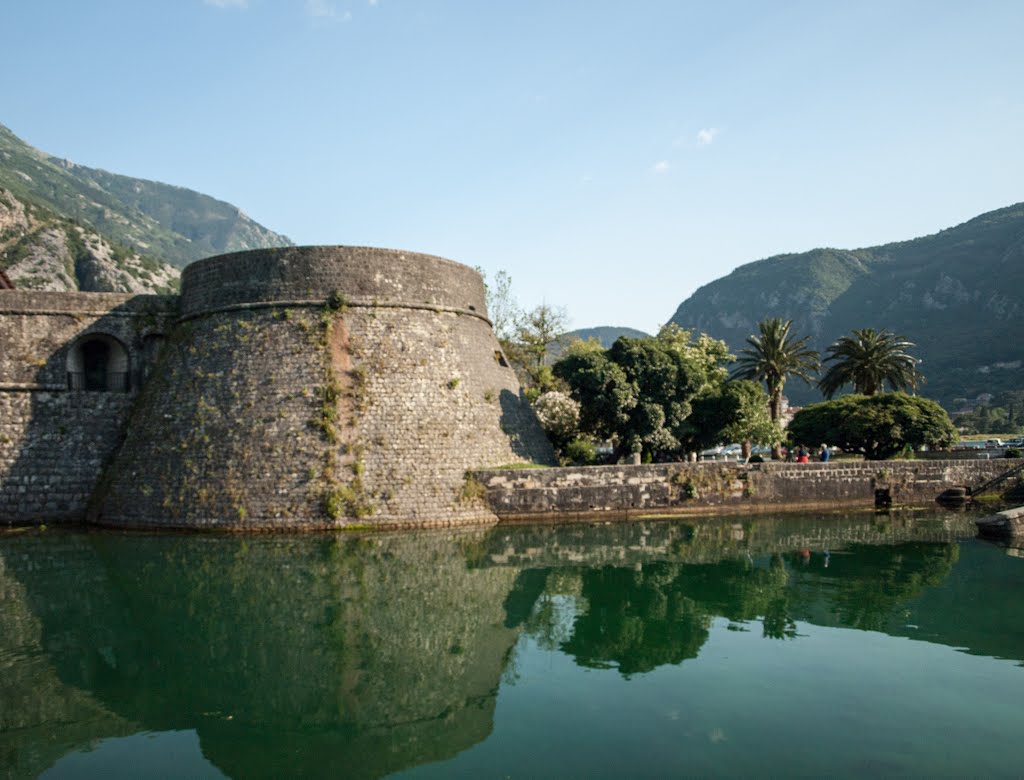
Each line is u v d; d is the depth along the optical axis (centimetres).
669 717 1279
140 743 1211
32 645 1662
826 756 1133
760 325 6000
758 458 4222
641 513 3466
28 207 12850
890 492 3981
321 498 2897
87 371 3609
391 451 3070
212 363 3238
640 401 3897
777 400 5969
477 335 3728
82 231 13412
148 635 1731
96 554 2547
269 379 3125
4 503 3212
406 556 2533
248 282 3350
